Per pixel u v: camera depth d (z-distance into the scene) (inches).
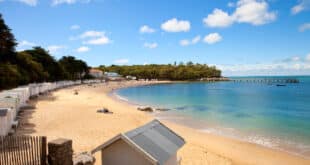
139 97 2155.5
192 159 503.8
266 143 678.5
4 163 361.1
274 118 1096.8
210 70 7278.5
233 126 913.5
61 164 347.9
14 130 629.6
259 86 4350.4
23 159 376.8
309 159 549.6
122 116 993.5
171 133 332.8
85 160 405.7
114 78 5816.9
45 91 1855.3
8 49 1722.4
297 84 4916.3
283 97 2140.7
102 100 1633.9
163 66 6811.0
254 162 525.7
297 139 724.0
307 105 1579.7
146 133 295.9
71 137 595.2
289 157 562.3
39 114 882.8
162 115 1152.2
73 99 1546.5
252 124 956.6
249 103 1681.8
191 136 738.8
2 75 1411.2
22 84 1676.9
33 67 2025.1
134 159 267.1
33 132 625.0
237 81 6993.1
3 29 1649.9
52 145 347.9
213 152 575.2
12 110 658.2
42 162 361.7
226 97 2149.4
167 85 4638.3
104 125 770.8
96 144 544.7
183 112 1259.8
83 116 916.6
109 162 278.4
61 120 804.6
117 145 273.9
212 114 1202.0
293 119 1073.5
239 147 634.2
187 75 6501.0
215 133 792.3
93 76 4916.3
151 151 261.0
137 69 6574.8
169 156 273.0
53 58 2795.3
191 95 2367.1
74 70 3794.3
